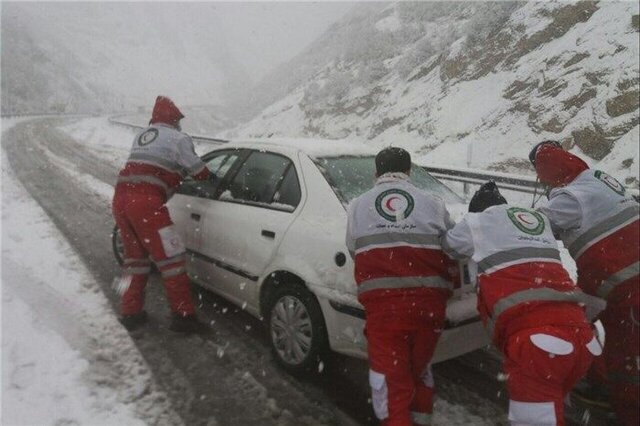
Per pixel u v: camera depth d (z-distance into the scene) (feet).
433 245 9.43
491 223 9.00
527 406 7.95
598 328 14.14
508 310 8.36
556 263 8.74
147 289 17.33
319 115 81.15
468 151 39.06
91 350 13.17
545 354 7.89
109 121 127.65
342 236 11.18
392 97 67.21
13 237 22.70
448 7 84.89
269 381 11.98
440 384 12.10
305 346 11.82
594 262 9.67
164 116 15.23
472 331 10.73
